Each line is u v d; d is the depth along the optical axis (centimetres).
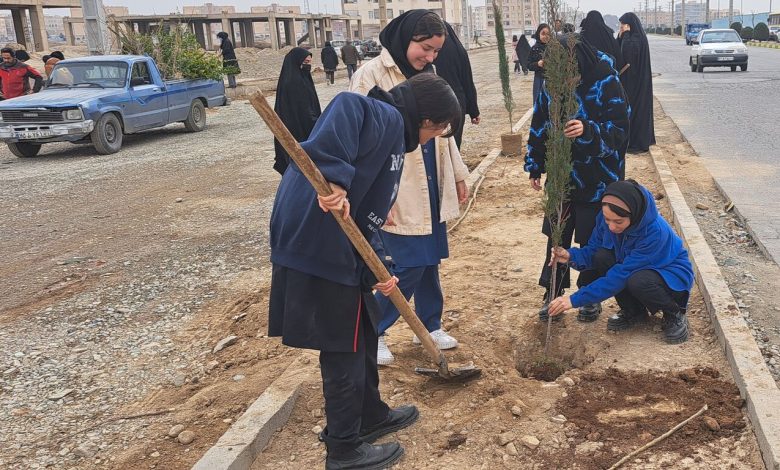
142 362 448
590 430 326
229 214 803
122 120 1352
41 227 787
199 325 500
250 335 474
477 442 325
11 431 372
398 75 388
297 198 279
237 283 575
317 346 285
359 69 398
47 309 539
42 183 1046
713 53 2475
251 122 1733
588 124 406
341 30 9238
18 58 1609
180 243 699
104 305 543
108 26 1917
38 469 338
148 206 864
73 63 1415
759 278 503
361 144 273
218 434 355
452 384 384
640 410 340
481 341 435
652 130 991
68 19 5984
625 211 384
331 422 301
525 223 678
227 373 426
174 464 333
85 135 1273
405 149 302
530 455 314
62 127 1241
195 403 387
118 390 413
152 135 1598
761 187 766
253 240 694
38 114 1241
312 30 6975
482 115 1582
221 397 389
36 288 588
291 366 397
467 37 6288
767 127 1192
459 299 500
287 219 280
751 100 1608
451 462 314
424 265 386
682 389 354
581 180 420
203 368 434
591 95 407
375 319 302
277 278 291
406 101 296
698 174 850
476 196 799
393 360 406
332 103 273
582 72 404
